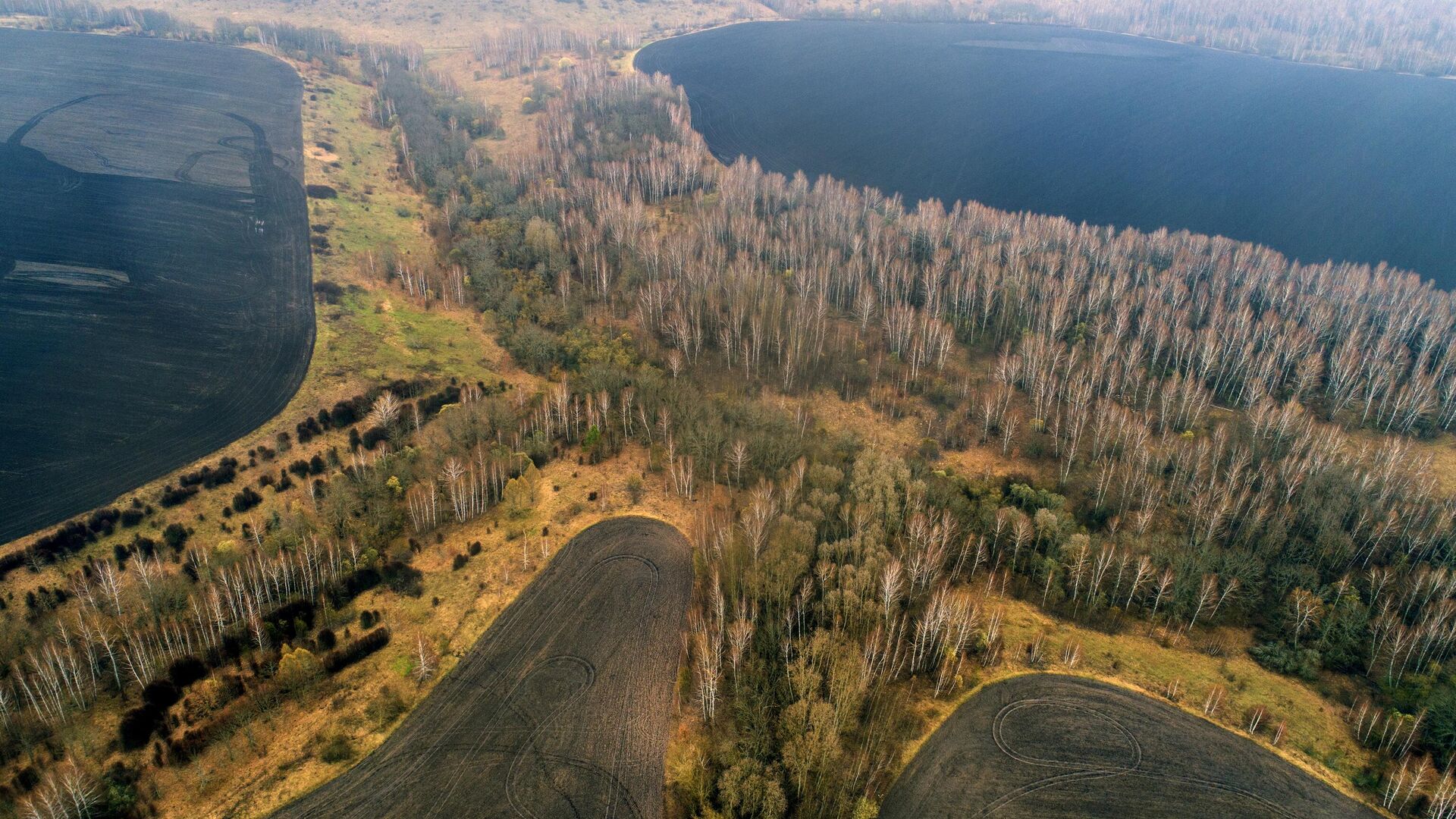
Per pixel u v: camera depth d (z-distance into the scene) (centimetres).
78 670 12594
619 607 14775
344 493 15825
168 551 14875
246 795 11538
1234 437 19488
